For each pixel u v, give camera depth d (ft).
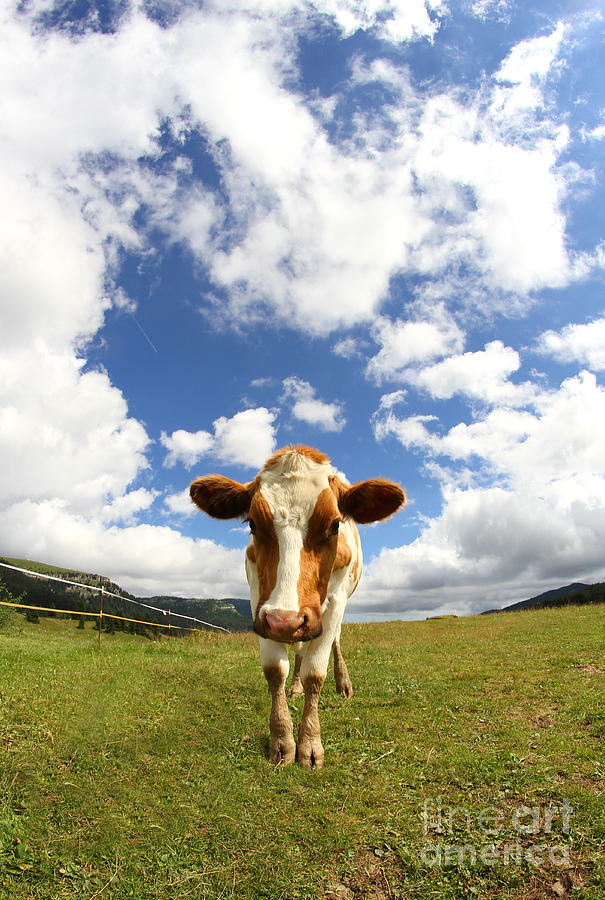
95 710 4.82
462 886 2.91
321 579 4.07
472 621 19.11
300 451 4.41
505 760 4.15
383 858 3.12
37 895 2.80
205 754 4.30
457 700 5.76
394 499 4.56
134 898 2.82
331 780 3.95
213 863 3.07
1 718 4.40
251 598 5.00
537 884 2.90
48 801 3.48
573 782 3.79
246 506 4.58
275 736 4.33
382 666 7.75
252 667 6.99
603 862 2.97
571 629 12.10
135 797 3.63
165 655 8.67
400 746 4.50
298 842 3.25
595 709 5.19
